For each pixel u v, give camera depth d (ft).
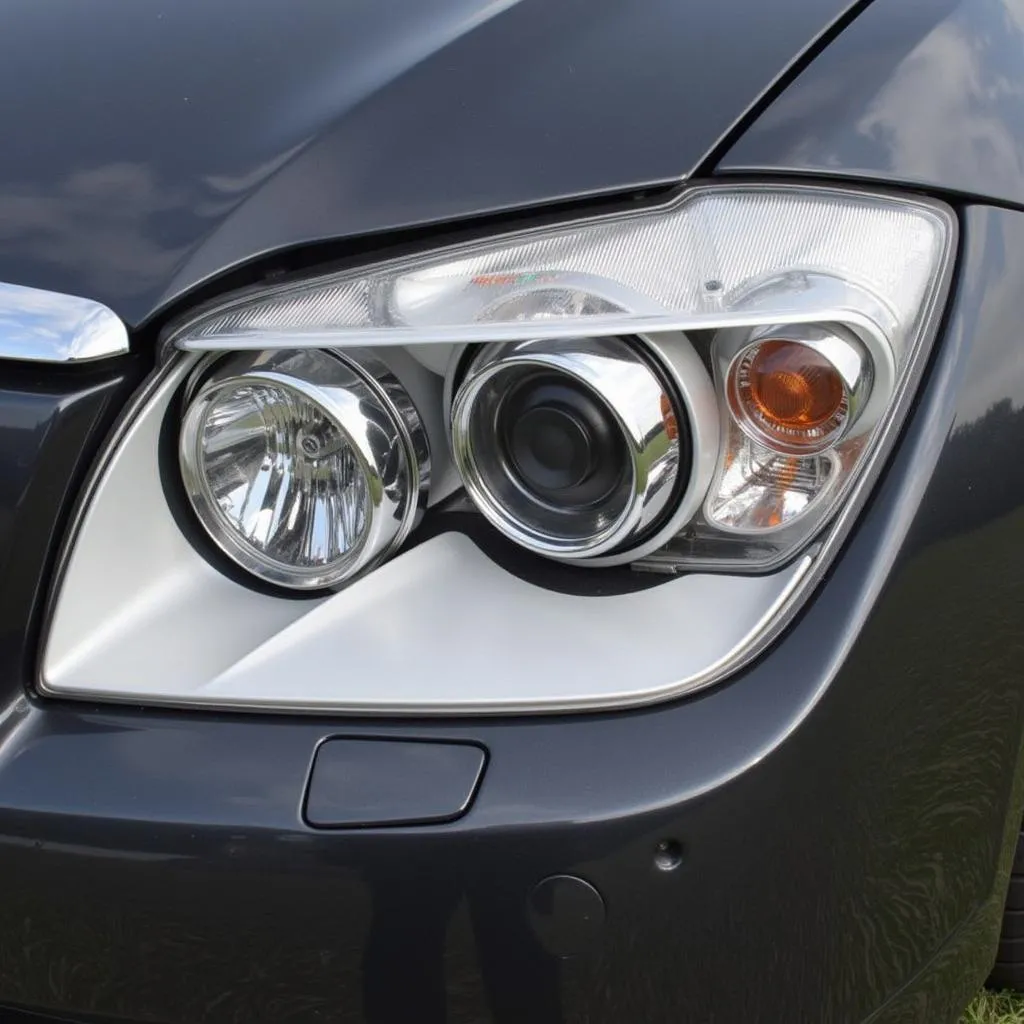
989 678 3.81
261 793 3.56
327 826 3.49
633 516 3.56
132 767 3.66
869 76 4.05
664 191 3.87
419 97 4.12
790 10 4.32
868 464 3.59
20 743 3.78
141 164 4.14
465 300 3.75
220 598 4.01
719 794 3.39
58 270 3.91
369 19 4.49
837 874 3.58
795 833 3.47
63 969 3.78
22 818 3.67
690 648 3.56
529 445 3.69
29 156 4.25
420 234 3.90
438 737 3.55
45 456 3.76
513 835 3.41
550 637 3.69
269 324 3.79
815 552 3.57
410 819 3.46
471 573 3.90
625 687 3.51
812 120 3.94
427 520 4.03
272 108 4.20
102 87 4.46
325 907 3.53
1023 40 4.61
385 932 3.53
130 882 3.63
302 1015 3.66
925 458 3.59
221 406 3.85
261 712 3.69
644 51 4.20
